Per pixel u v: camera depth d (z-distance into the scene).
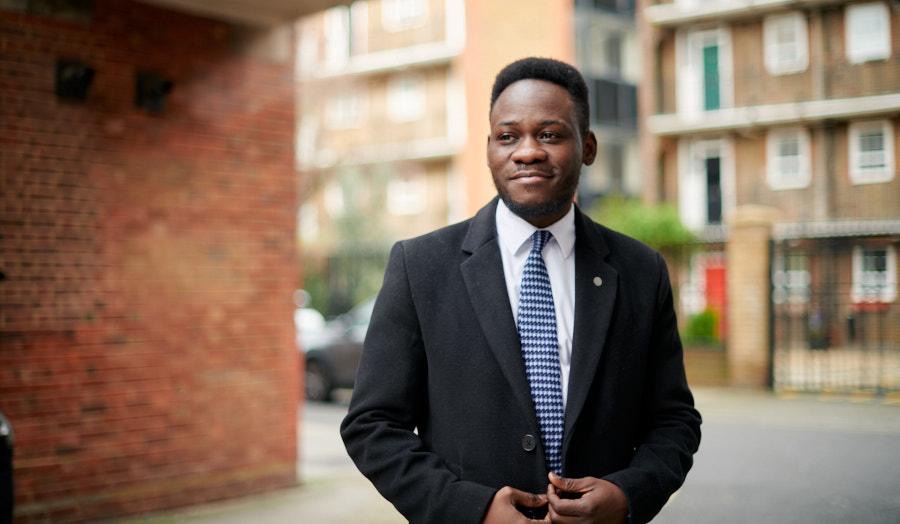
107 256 5.56
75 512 5.34
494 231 1.87
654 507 1.70
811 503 6.34
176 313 5.89
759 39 22.17
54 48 5.35
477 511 1.62
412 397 1.85
